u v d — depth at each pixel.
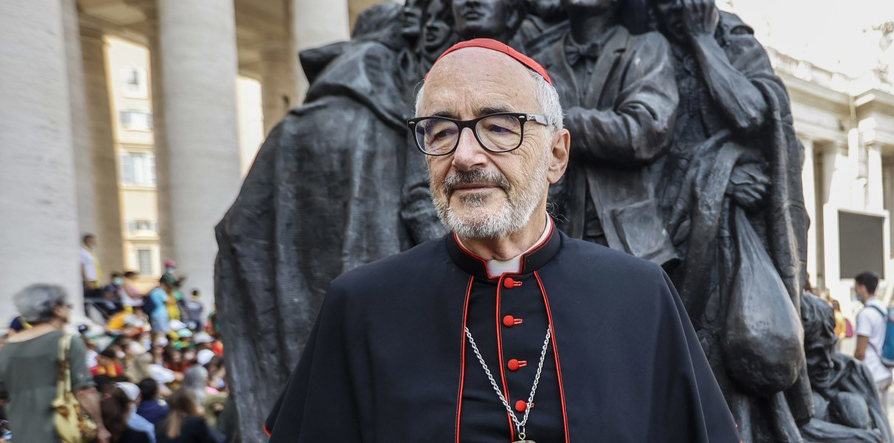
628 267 1.19
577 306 1.14
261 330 2.85
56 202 6.58
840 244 5.11
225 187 10.70
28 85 6.35
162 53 10.61
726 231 2.69
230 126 10.87
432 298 1.18
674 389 1.15
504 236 1.13
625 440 1.05
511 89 1.10
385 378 1.13
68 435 2.95
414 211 2.74
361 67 3.00
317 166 2.88
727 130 2.76
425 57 3.06
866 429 2.83
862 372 3.20
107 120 16.28
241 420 2.75
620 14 2.90
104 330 7.34
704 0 2.76
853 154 23.34
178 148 10.44
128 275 9.57
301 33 12.45
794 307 2.56
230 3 11.16
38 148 6.41
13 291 6.14
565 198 2.78
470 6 2.71
